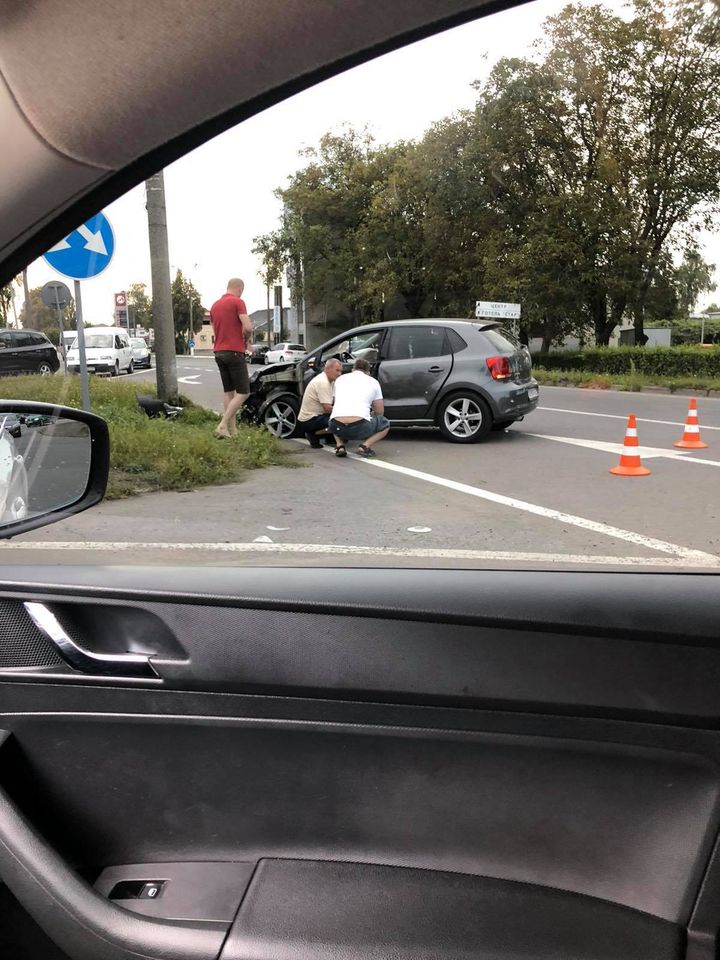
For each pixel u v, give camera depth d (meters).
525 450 8.18
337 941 1.42
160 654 1.65
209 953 1.41
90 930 1.44
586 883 1.53
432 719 1.58
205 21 0.96
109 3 0.93
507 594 1.67
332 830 1.61
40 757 1.66
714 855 1.44
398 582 1.74
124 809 1.66
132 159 1.12
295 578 1.77
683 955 1.38
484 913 1.47
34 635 1.67
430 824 1.59
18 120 1.03
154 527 4.08
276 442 8.76
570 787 1.55
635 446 5.92
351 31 1.02
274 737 1.62
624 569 1.90
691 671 1.52
